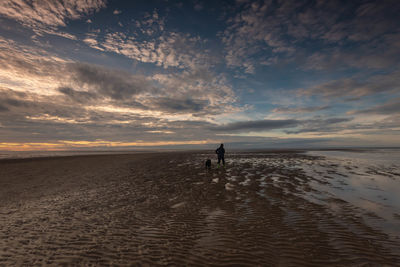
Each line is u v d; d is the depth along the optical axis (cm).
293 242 426
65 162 2262
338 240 430
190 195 830
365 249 392
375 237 438
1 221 566
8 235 475
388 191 824
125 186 1030
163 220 565
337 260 359
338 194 787
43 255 387
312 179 1096
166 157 2964
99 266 351
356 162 1958
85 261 367
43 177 1322
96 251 401
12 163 2150
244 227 507
